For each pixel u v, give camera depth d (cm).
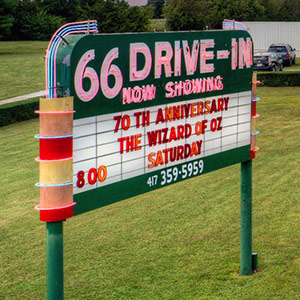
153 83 713
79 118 621
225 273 912
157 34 709
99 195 662
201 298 824
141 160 715
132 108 688
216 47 812
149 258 988
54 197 609
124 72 668
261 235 1073
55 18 7725
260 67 3825
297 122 2239
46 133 598
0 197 1417
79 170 633
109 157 669
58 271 635
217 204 1285
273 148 1828
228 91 849
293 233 1075
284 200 1288
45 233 1153
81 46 604
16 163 1758
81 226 1173
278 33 5544
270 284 861
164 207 1276
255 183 1438
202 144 815
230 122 863
